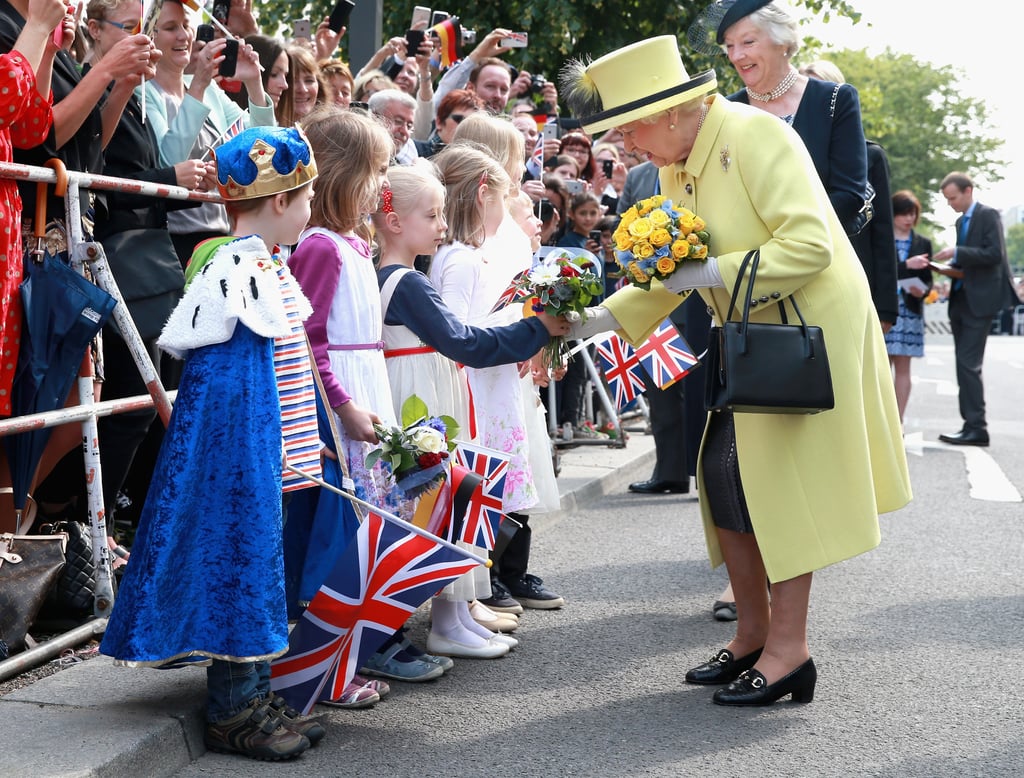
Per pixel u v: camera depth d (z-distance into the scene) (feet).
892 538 19.74
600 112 11.50
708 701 11.82
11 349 11.81
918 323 30.76
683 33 48.14
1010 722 11.27
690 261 11.18
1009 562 18.01
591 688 12.21
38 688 10.72
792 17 15.08
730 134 11.34
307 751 10.26
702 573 17.29
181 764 9.85
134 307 13.42
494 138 15.40
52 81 12.98
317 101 18.35
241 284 9.58
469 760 10.16
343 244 11.60
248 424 9.62
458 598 13.05
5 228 11.51
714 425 12.17
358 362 11.57
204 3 17.66
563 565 17.80
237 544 9.57
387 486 11.83
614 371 20.31
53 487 14.08
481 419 13.73
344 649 10.64
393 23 46.88
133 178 13.87
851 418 11.37
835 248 11.61
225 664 10.00
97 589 12.42
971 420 31.68
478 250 13.88
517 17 46.21
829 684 12.37
